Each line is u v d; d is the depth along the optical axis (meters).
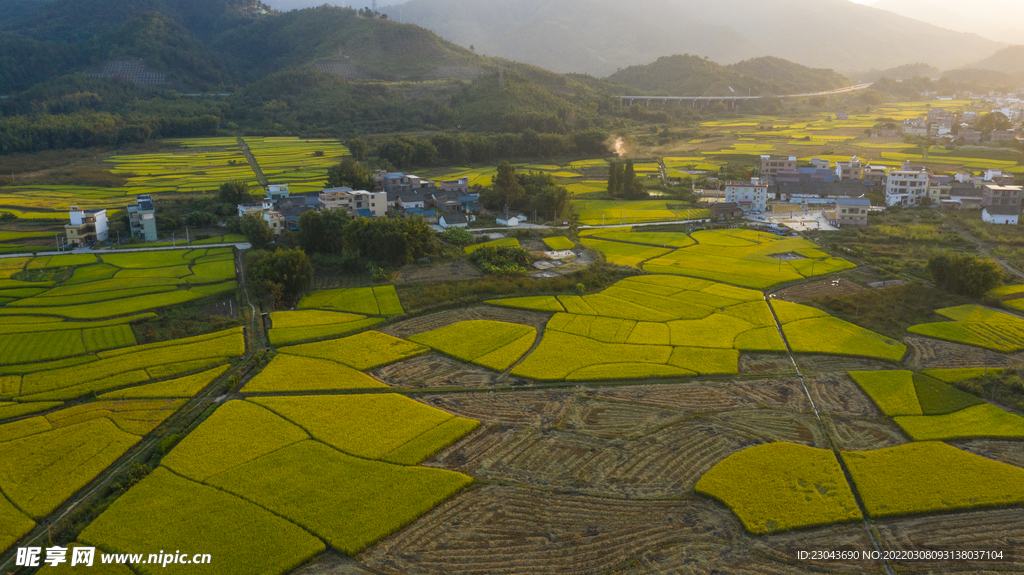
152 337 99.12
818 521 57.72
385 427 72.69
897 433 72.75
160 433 72.00
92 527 56.12
